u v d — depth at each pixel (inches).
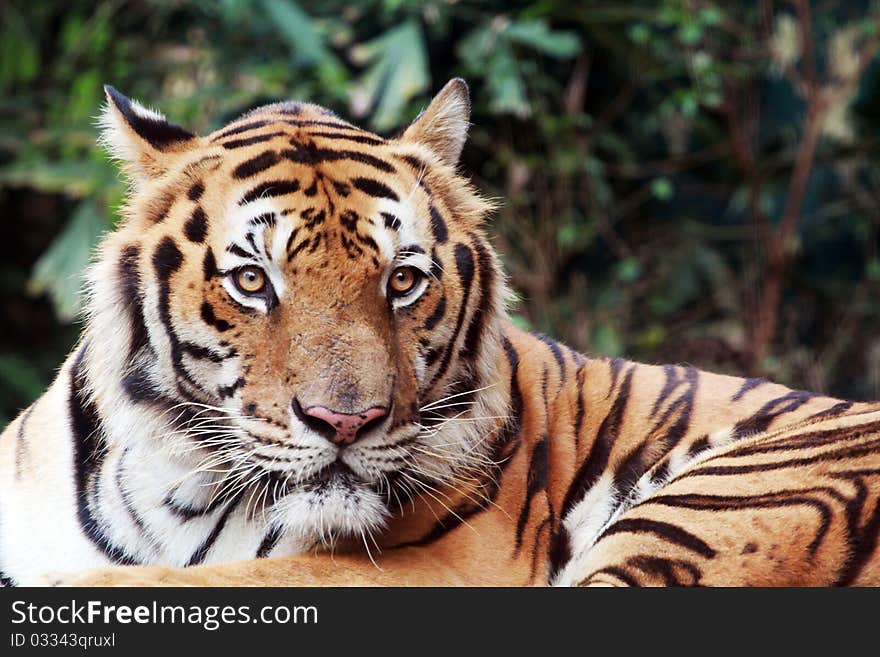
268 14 619.5
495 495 254.4
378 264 227.1
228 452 228.4
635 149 791.7
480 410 250.7
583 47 705.6
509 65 642.2
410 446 229.3
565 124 684.1
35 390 642.8
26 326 744.3
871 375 720.3
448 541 244.1
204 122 658.2
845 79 671.8
